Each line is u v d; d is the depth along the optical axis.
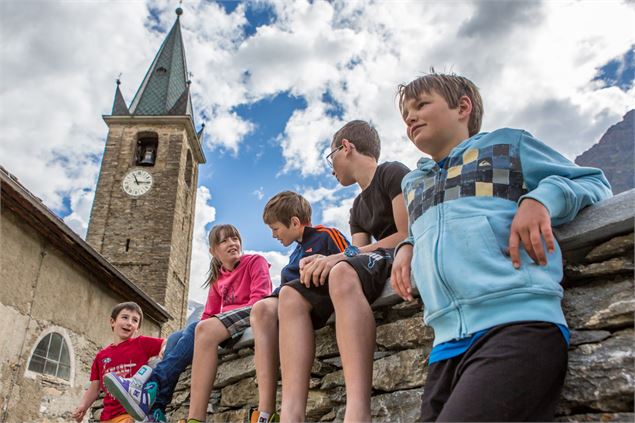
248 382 2.86
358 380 1.68
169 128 27.34
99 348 11.23
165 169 25.83
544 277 1.35
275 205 2.87
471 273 1.43
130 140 26.84
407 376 1.98
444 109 1.81
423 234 1.66
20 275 8.80
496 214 1.51
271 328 2.35
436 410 1.42
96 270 11.23
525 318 1.30
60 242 9.79
